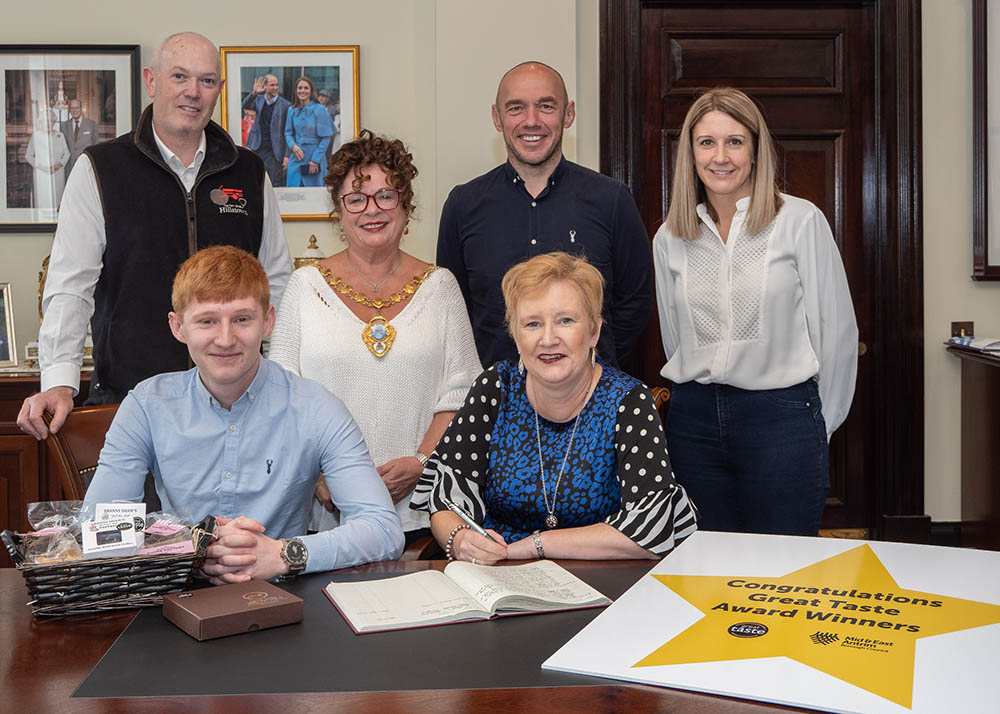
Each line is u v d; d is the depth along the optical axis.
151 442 1.70
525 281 1.70
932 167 3.93
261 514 1.70
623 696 1.00
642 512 1.58
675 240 2.48
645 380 3.96
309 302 2.25
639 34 3.85
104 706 0.98
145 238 2.56
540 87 2.66
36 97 3.81
